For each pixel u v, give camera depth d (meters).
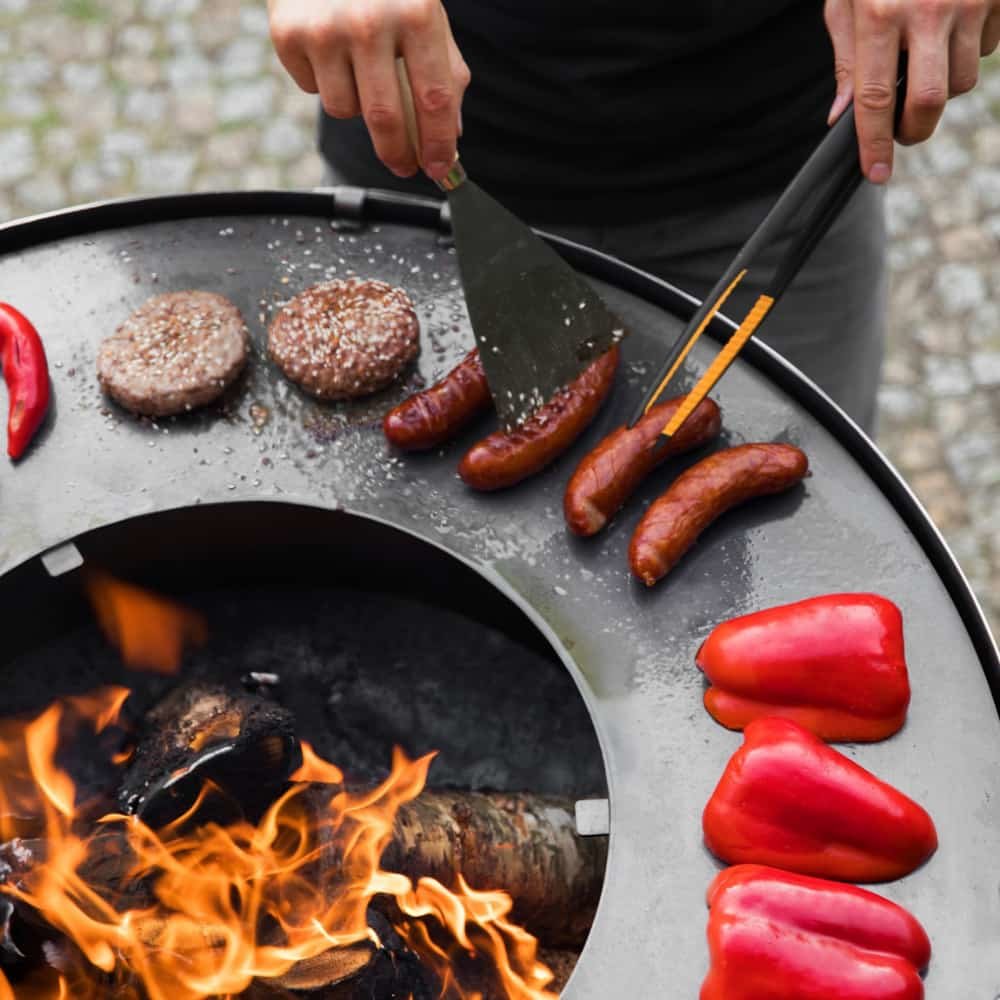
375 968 1.57
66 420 1.59
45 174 2.58
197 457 1.59
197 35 2.79
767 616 1.49
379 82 1.46
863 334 1.90
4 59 2.74
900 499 1.55
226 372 1.59
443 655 1.72
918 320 2.45
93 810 1.67
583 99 1.69
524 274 1.51
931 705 1.49
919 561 1.54
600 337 1.56
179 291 1.64
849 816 1.43
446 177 1.48
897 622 1.48
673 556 1.52
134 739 1.69
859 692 1.47
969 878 1.44
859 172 1.47
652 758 1.48
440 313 1.63
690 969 1.42
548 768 1.71
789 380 1.59
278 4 1.48
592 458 1.54
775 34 1.66
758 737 1.45
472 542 1.56
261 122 2.67
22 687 1.68
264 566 1.66
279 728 1.58
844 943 1.40
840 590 1.53
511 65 1.69
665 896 1.44
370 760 1.73
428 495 1.58
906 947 1.41
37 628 1.64
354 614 1.72
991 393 2.36
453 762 1.73
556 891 1.62
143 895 1.58
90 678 1.70
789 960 1.39
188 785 1.56
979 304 2.46
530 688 1.72
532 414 1.55
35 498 1.57
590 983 1.42
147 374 1.58
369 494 1.58
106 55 2.76
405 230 1.67
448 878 1.61
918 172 2.62
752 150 1.74
